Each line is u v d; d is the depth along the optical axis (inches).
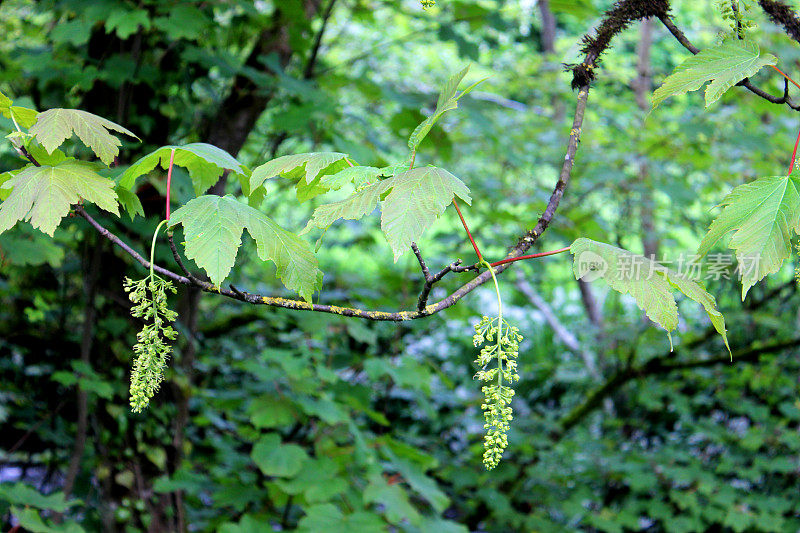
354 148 115.6
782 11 58.3
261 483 123.3
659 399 164.7
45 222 42.7
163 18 94.9
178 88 113.0
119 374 108.3
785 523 142.6
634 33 223.9
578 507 144.8
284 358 111.1
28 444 115.5
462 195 40.9
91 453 118.3
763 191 43.6
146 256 100.1
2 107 47.6
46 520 96.2
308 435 126.0
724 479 156.4
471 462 149.6
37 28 132.7
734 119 155.9
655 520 162.1
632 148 161.8
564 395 186.2
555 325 191.0
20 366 117.2
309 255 44.5
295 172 52.1
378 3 140.6
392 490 108.7
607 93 222.2
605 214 210.2
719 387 167.2
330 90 140.9
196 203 44.0
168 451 113.4
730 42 48.1
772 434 152.0
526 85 201.6
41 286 120.4
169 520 113.2
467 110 131.7
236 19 118.5
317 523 98.4
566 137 171.6
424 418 164.6
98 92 106.2
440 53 249.8
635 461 153.6
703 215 180.2
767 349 144.6
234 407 118.6
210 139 115.4
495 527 152.6
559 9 123.9
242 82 116.4
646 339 168.6
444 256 159.6
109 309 106.7
